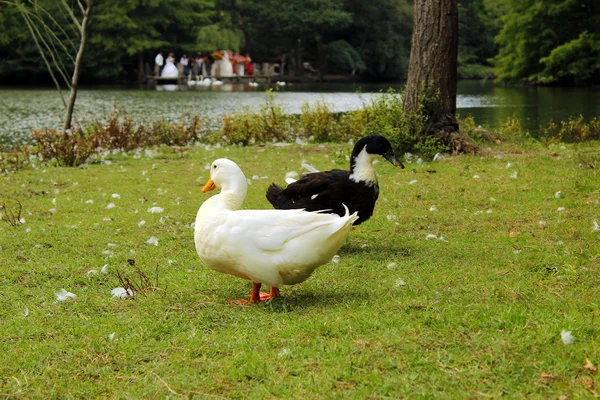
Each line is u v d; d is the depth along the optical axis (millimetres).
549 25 40062
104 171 11953
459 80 57531
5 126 20969
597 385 3521
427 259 6285
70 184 10797
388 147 6625
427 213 8023
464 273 5742
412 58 12211
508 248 6457
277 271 4926
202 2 50844
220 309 5031
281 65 56312
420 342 4137
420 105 12023
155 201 9297
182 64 50281
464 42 65938
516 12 41688
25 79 49875
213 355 4223
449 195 8844
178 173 11562
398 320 4531
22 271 6230
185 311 5004
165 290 5469
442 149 11875
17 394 3838
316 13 52656
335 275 5930
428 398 3496
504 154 11969
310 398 3564
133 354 4281
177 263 6453
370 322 4512
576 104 27531
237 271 5098
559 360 3783
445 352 3992
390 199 8766
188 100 31750
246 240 4898
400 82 55125
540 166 10406
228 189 5504
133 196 9633
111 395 3812
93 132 14906
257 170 11461
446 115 12133
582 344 3984
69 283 5906
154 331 4645
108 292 5633
